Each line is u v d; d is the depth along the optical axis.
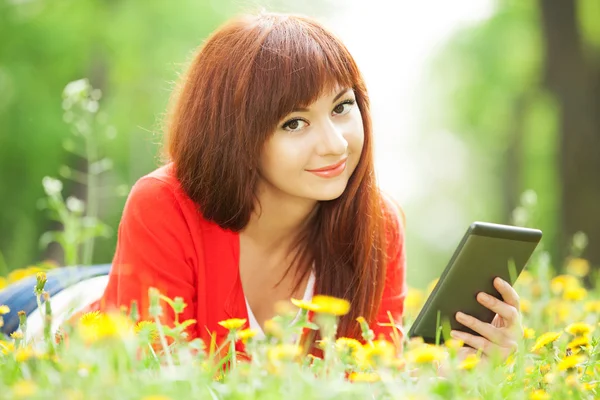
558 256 12.29
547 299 4.47
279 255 3.73
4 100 15.66
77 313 3.82
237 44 3.41
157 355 2.87
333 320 2.72
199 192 3.52
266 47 3.36
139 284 3.57
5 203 15.41
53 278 4.50
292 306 3.76
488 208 21.88
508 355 3.39
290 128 3.38
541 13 12.96
